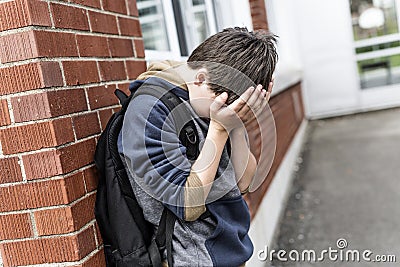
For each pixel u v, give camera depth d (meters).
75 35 1.87
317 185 6.16
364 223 4.63
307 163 7.40
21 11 1.62
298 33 11.16
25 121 1.66
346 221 4.76
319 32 11.09
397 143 7.59
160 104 1.60
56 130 1.66
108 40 2.16
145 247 1.67
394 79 10.97
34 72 1.63
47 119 1.65
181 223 1.66
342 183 6.04
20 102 1.65
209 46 1.67
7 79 1.65
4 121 1.67
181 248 1.66
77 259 1.71
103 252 1.87
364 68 11.07
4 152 1.69
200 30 4.57
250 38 1.67
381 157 6.94
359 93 11.16
